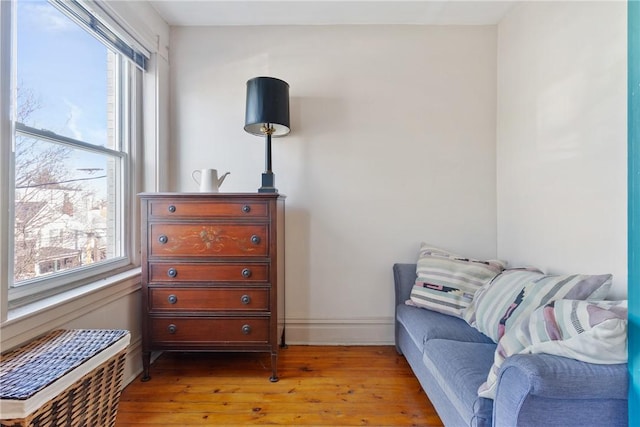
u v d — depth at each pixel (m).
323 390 1.87
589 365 0.96
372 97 2.47
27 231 1.44
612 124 1.47
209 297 1.93
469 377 1.25
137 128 2.24
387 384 1.93
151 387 1.90
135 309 2.03
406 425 1.59
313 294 2.49
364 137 2.47
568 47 1.74
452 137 2.48
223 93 2.47
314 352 2.35
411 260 2.49
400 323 2.24
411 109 2.47
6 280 1.22
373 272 2.50
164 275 1.92
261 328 1.94
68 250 1.68
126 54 2.05
